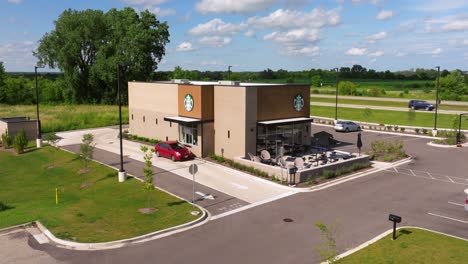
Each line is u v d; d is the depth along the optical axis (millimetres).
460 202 22609
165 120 36938
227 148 33656
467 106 80438
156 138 41844
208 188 25422
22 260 15703
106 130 52312
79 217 20250
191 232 18469
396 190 24922
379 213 20781
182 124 37125
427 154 36594
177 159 33000
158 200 22922
